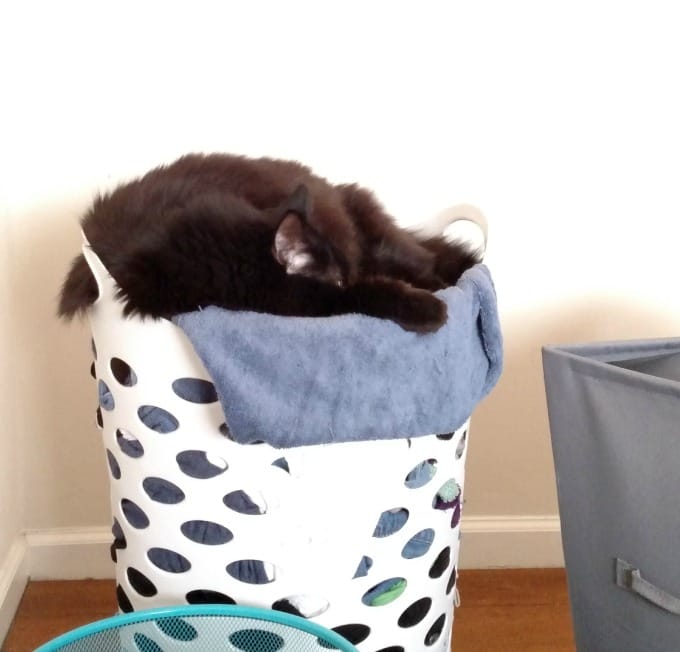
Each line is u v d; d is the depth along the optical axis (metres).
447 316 0.95
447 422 0.99
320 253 1.00
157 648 1.02
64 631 1.46
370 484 0.97
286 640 1.00
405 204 1.48
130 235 0.97
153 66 1.37
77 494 1.60
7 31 1.33
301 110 1.42
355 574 1.02
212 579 1.02
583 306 1.57
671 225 1.53
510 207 1.50
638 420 1.01
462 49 1.41
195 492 0.97
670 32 1.43
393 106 1.43
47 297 1.47
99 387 1.04
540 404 1.62
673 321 1.59
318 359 0.88
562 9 1.40
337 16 1.38
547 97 1.44
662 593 1.03
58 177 1.41
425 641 1.14
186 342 0.92
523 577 1.68
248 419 0.87
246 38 1.38
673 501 0.99
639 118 1.46
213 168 1.15
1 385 1.44
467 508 1.68
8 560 1.51
